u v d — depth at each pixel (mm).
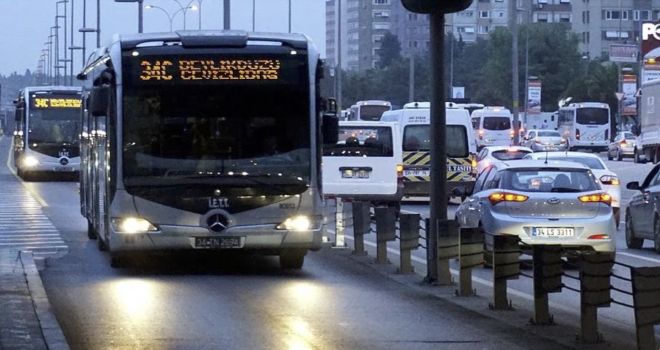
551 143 134750
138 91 29938
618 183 49562
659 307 18750
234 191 29875
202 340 20828
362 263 35156
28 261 34688
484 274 33000
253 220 29969
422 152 62531
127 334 21453
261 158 30125
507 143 133500
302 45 30703
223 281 29984
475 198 35156
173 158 29875
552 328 22766
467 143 62719
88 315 23828
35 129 93812
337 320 23562
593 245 32625
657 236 39594
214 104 30094
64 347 19656
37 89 94312
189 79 30078
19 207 63125
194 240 29844
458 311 25125
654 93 116125
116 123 29906
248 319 23469
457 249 29734
